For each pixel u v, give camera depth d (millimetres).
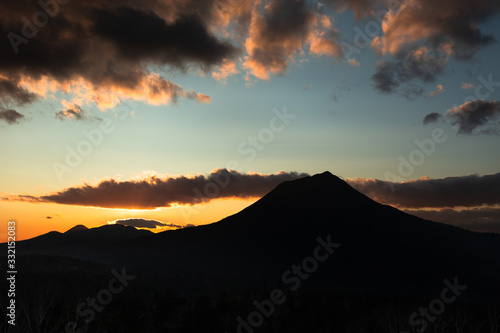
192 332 71562
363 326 72812
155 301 86312
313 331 77812
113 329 64750
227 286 140125
